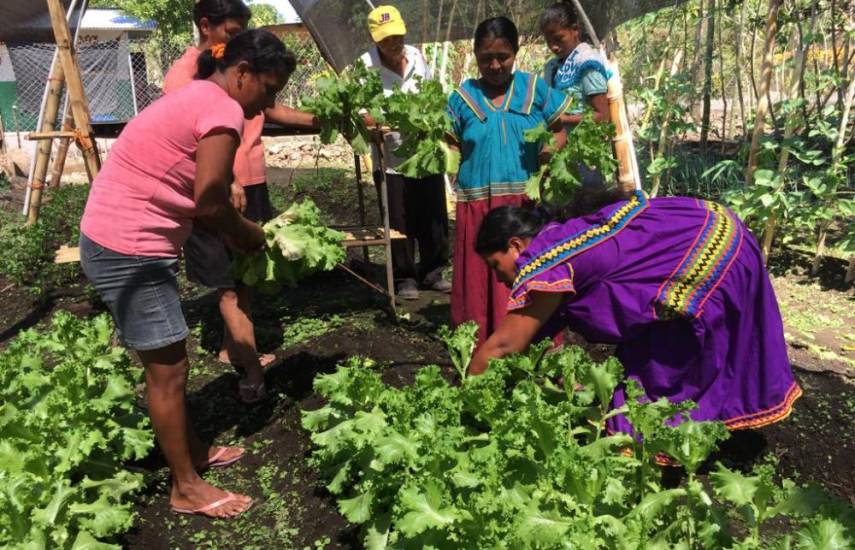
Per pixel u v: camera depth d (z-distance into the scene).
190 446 3.29
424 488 2.33
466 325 3.22
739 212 5.86
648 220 2.73
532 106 3.87
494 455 2.48
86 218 2.70
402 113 4.04
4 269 6.08
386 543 2.63
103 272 2.70
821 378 3.97
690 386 2.90
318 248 3.31
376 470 2.72
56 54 6.43
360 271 6.11
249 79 2.71
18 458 2.81
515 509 2.29
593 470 2.41
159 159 2.62
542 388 3.10
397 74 5.34
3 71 14.83
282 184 10.16
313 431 3.15
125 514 2.75
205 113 2.59
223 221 2.79
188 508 3.05
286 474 3.32
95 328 3.51
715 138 10.68
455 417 2.70
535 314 2.63
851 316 5.02
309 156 12.78
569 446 2.45
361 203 5.45
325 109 4.24
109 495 2.90
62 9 4.23
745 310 2.83
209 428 3.75
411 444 2.60
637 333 2.83
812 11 5.62
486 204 3.90
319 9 7.04
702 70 8.93
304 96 4.33
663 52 7.45
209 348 4.64
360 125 4.40
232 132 2.61
